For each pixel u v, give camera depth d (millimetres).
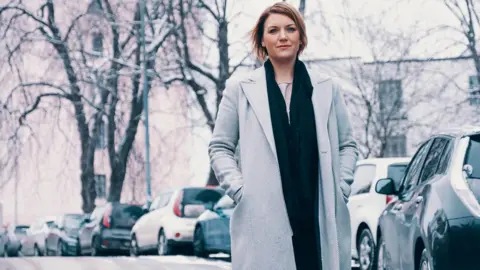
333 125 4461
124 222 27156
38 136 36750
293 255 4277
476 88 36250
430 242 7312
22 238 36688
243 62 34312
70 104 38719
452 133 8078
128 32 36719
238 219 4352
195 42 35344
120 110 37719
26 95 35938
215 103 35562
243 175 4359
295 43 4484
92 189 38656
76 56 37406
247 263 4297
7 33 35500
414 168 9156
